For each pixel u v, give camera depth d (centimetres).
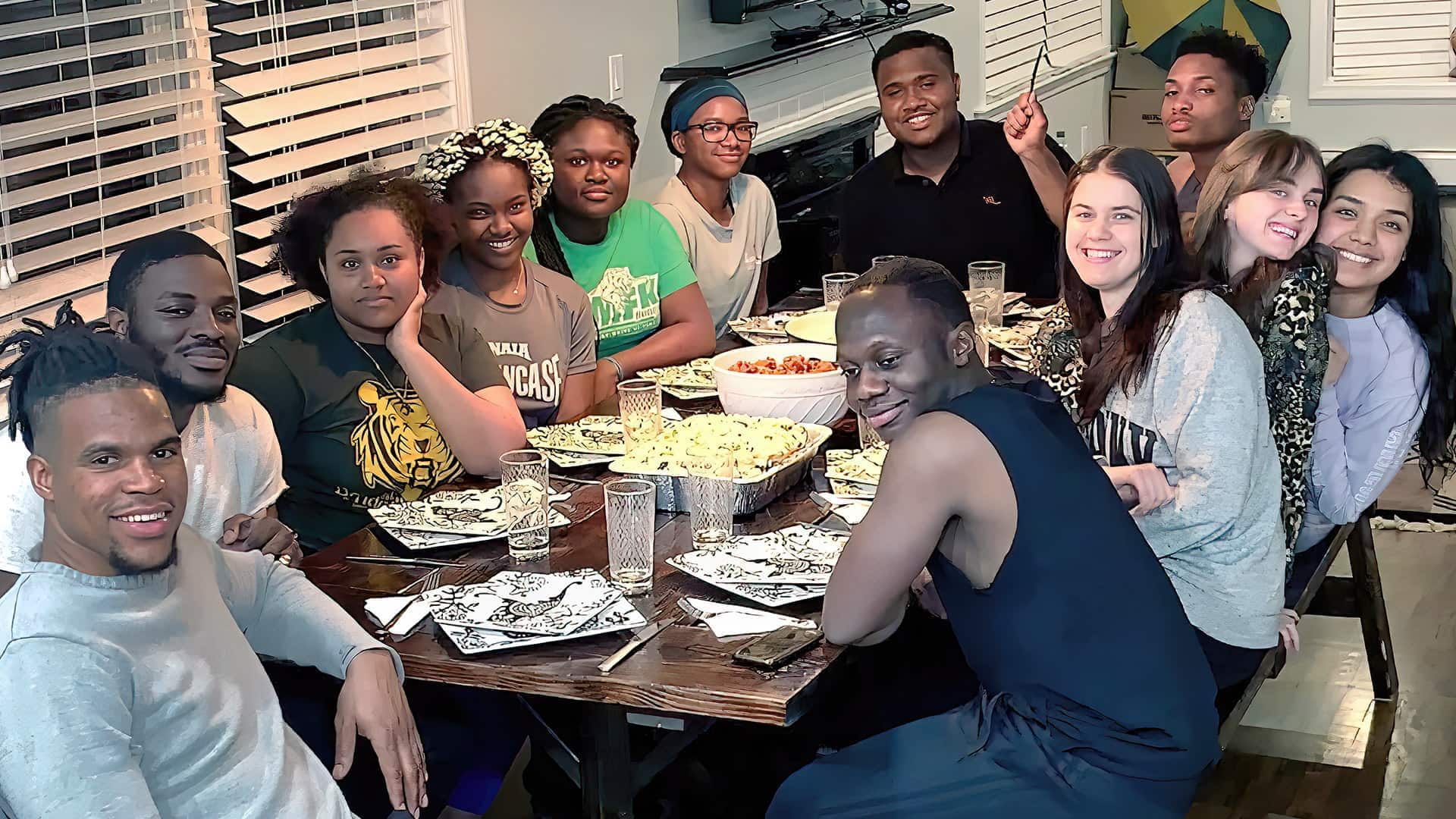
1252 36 652
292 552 209
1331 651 345
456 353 256
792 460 234
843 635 180
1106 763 174
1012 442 171
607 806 190
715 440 238
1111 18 756
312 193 238
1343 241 260
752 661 176
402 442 245
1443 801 277
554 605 193
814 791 186
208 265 199
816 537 215
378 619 193
